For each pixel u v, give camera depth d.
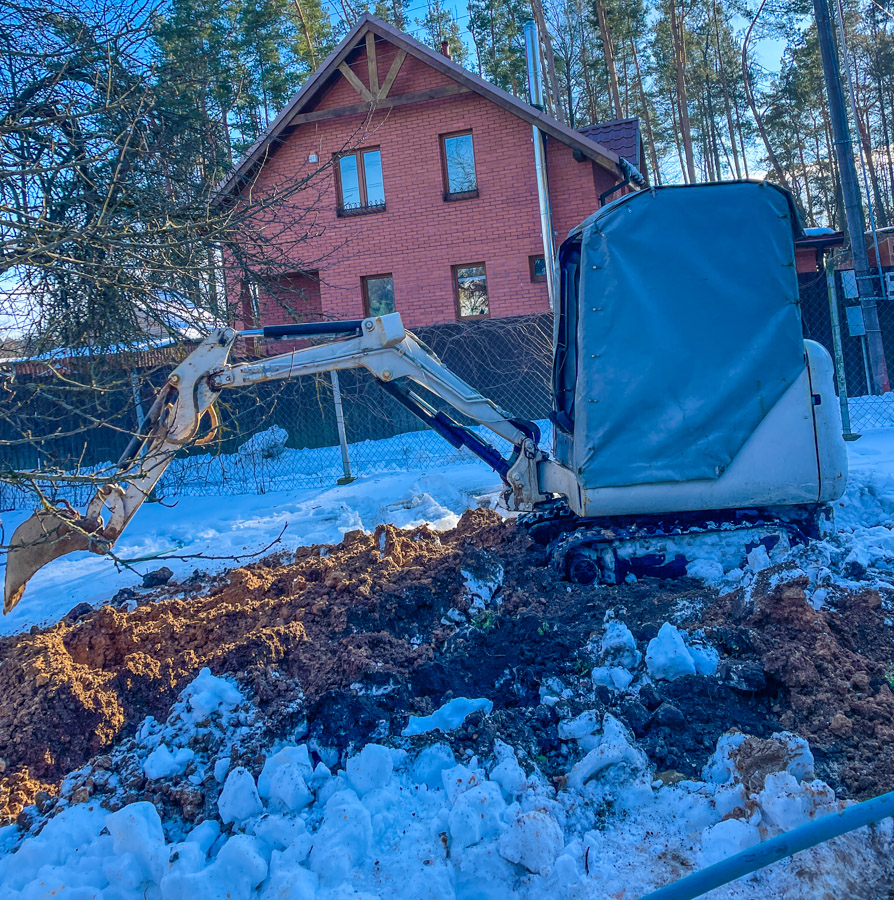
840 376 10.17
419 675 3.90
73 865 2.94
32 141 5.41
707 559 4.95
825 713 3.23
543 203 15.02
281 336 5.52
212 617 4.96
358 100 17.62
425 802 3.09
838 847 2.52
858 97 32.00
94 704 3.92
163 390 5.48
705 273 4.78
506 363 13.95
